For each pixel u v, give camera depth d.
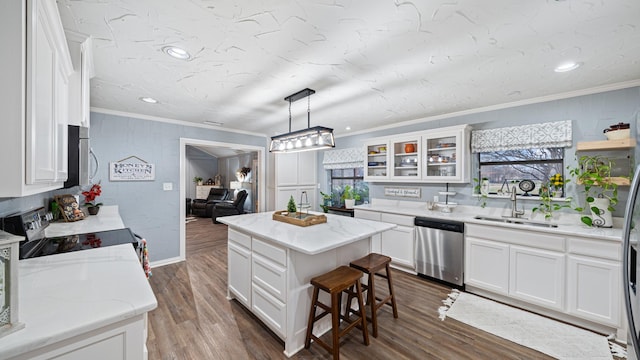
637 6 1.31
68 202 2.80
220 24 1.49
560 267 2.31
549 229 2.36
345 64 2.01
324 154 5.64
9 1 0.77
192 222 7.43
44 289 1.09
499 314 2.44
